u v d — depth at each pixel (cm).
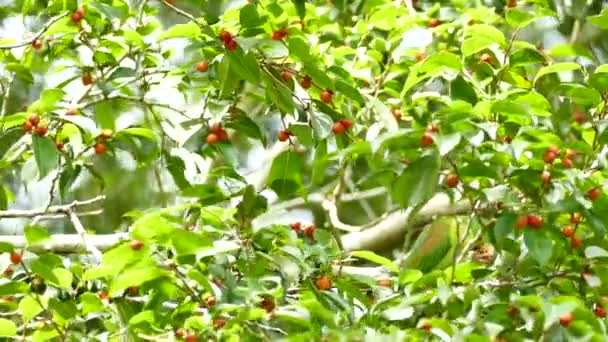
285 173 816
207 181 929
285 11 895
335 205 1038
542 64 947
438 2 1097
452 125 688
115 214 1182
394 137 677
